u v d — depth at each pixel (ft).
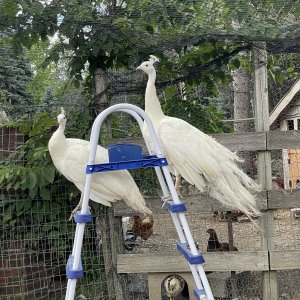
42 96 15.79
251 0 9.98
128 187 10.25
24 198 12.09
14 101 17.35
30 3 10.17
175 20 10.61
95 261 12.28
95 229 12.36
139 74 12.45
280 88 26.55
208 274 12.85
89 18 10.53
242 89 20.47
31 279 12.21
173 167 9.88
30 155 12.01
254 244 16.96
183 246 8.74
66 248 12.42
